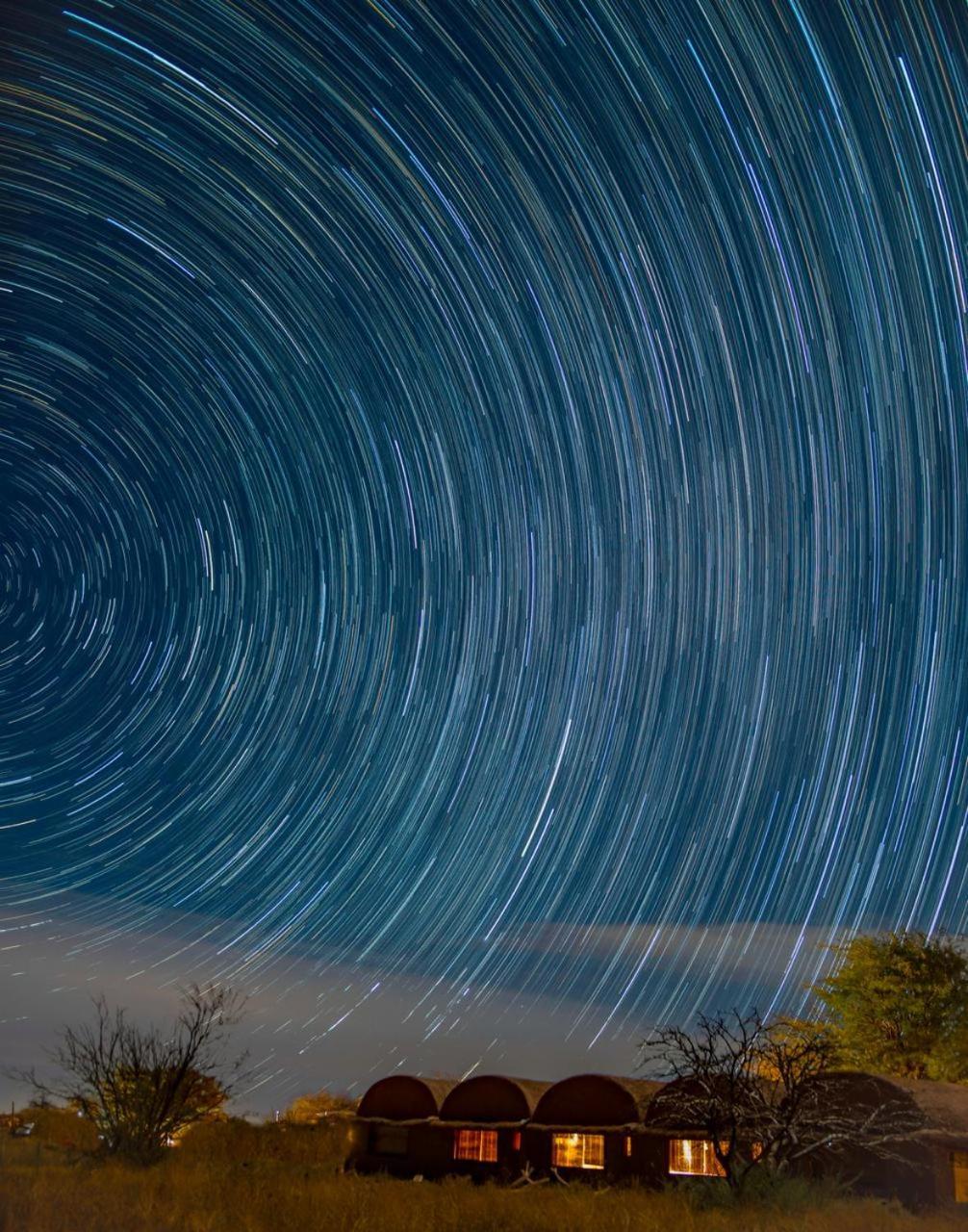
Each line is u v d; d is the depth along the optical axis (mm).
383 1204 18312
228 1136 35031
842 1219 16875
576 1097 27484
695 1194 20156
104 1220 13312
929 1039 35469
